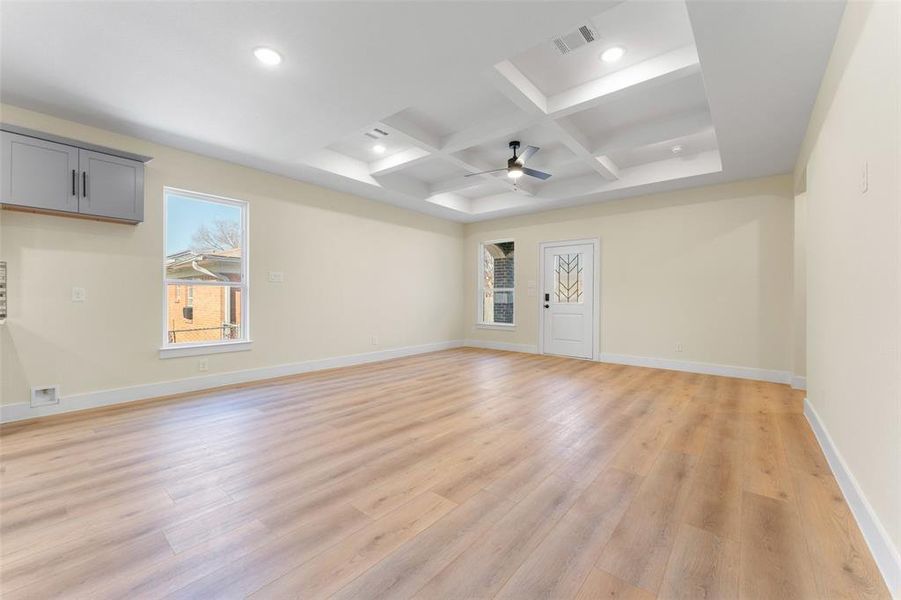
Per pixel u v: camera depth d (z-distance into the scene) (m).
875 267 1.52
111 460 2.34
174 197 4.01
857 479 1.75
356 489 2.01
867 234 1.61
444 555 1.50
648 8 2.29
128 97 2.90
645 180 4.89
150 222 3.70
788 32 2.11
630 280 5.60
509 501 1.89
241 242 4.43
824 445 2.42
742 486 2.03
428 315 6.83
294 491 1.99
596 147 4.06
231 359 4.28
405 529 1.67
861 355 1.70
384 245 6.02
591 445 2.59
